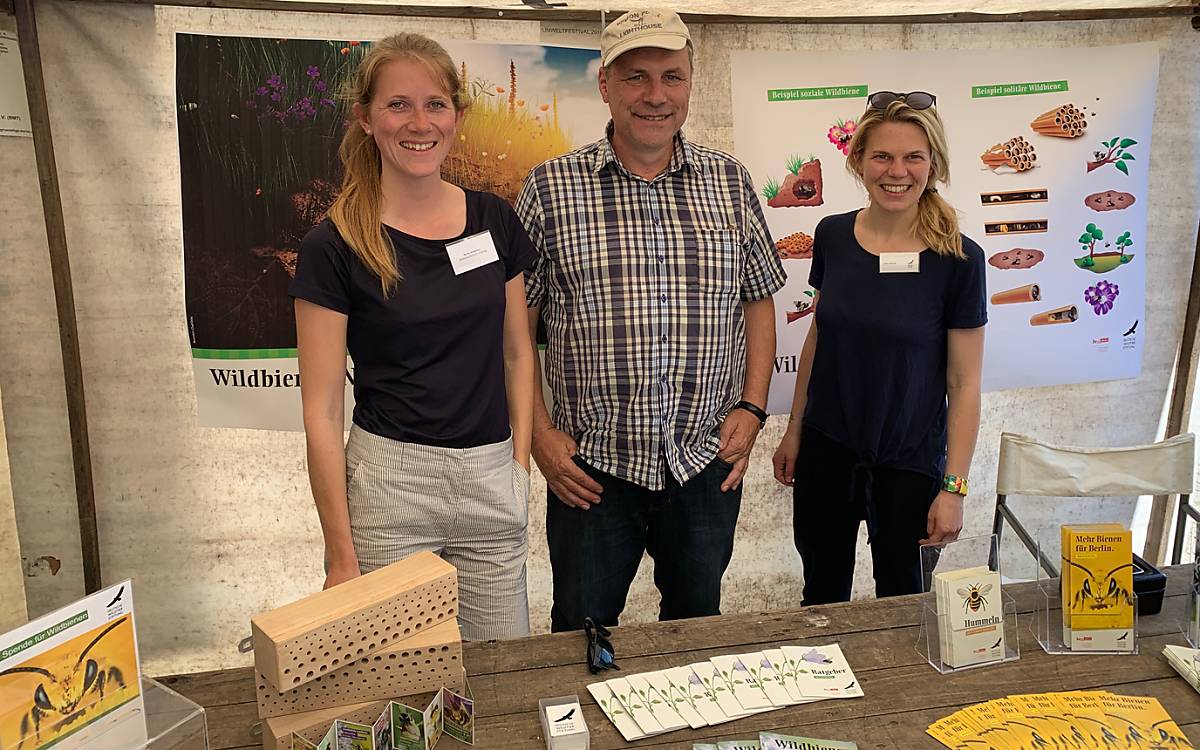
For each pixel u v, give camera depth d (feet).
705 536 7.29
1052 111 9.27
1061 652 5.06
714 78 8.82
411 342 5.67
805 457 7.57
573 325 6.97
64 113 7.86
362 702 4.28
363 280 5.56
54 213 7.68
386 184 5.73
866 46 8.95
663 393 6.97
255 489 8.95
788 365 9.47
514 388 6.46
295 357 8.59
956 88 9.11
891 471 7.24
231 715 4.59
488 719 4.47
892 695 4.67
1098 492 6.88
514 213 6.22
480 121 8.43
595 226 6.84
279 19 8.00
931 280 6.94
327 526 5.79
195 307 8.34
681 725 4.40
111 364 8.39
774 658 4.99
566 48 8.46
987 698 4.64
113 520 8.74
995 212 9.38
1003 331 9.63
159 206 8.19
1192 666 4.75
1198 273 9.75
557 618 7.51
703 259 6.93
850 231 7.31
